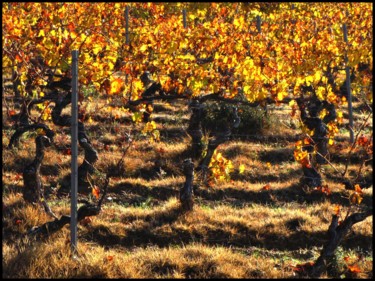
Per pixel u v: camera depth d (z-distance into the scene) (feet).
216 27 50.44
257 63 46.26
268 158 61.36
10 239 37.22
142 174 55.77
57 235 36.86
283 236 40.88
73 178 33.19
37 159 42.68
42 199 39.68
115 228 40.29
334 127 50.39
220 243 40.04
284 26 77.61
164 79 47.70
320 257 33.40
